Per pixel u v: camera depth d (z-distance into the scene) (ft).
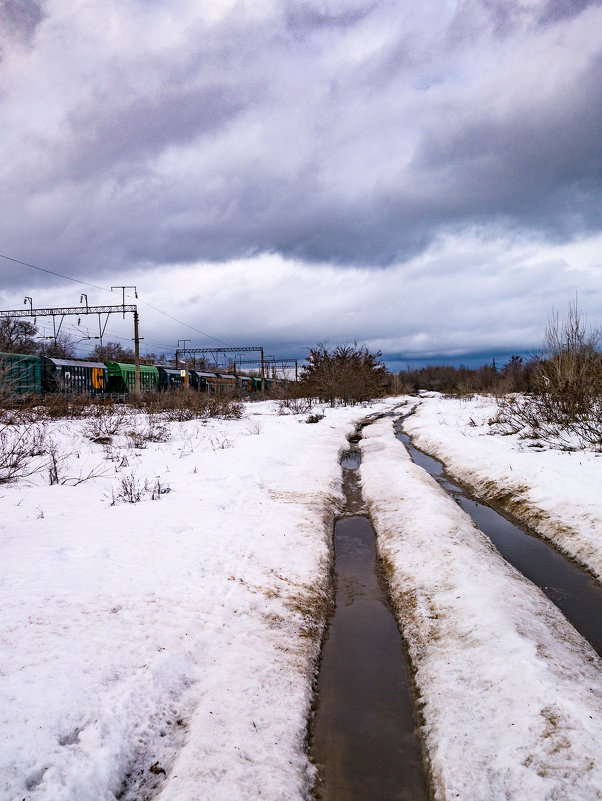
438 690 9.95
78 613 11.15
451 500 24.58
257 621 12.18
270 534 18.51
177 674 9.57
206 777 7.24
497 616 12.10
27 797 6.30
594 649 11.49
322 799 7.62
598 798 6.78
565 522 20.11
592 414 35.22
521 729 8.32
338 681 10.84
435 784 7.78
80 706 8.08
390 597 15.10
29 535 16.12
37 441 33.78
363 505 25.73
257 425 52.90
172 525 18.13
